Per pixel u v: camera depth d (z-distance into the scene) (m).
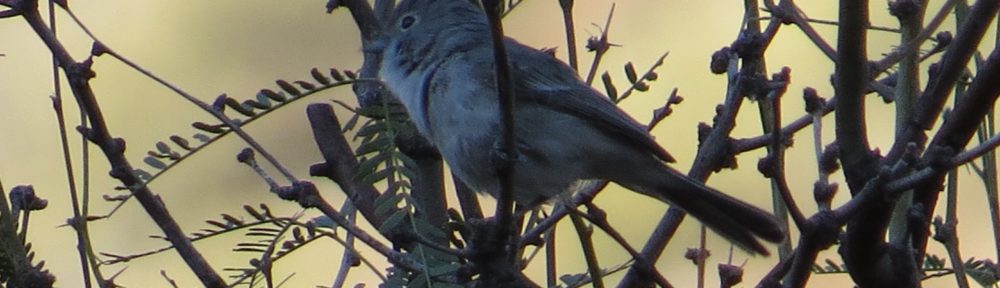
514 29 17.00
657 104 15.88
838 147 7.20
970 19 7.31
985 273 8.14
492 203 14.05
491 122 9.26
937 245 12.70
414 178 8.04
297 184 7.64
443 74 9.55
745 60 8.27
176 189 15.53
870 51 15.12
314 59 18.50
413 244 7.98
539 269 13.99
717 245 14.55
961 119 7.22
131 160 17.05
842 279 13.23
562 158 9.49
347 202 8.91
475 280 7.85
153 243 14.61
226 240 13.27
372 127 8.18
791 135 8.65
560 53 16.75
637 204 14.66
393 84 9.82
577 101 9.43
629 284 7.96
